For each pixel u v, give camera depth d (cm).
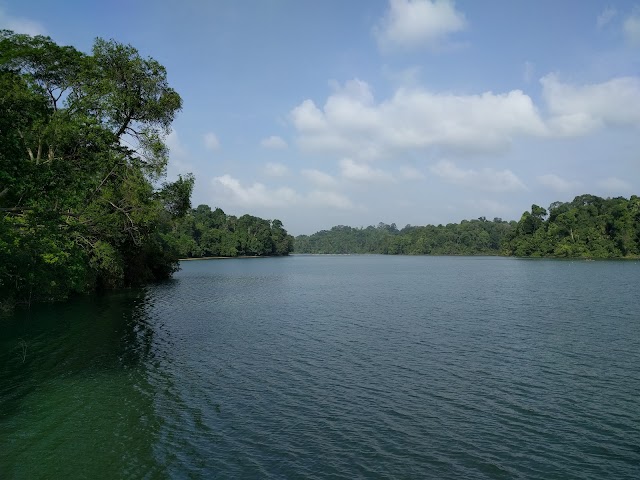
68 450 1277
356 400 1680
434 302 4444
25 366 2077
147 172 3509
